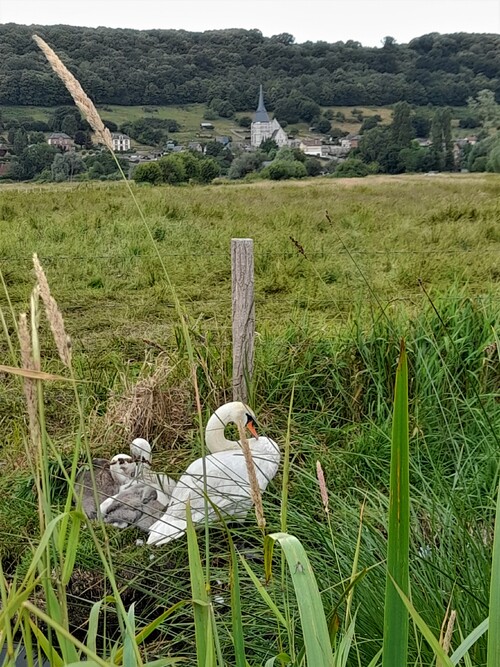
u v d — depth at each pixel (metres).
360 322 4.80
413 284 8.00
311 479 2.97
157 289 7.91
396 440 1.09
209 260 9.00
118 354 5.61
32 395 0.99
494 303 5.15
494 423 3.58
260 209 14.45
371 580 2.14
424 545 2.35
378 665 1.79
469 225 11.83
